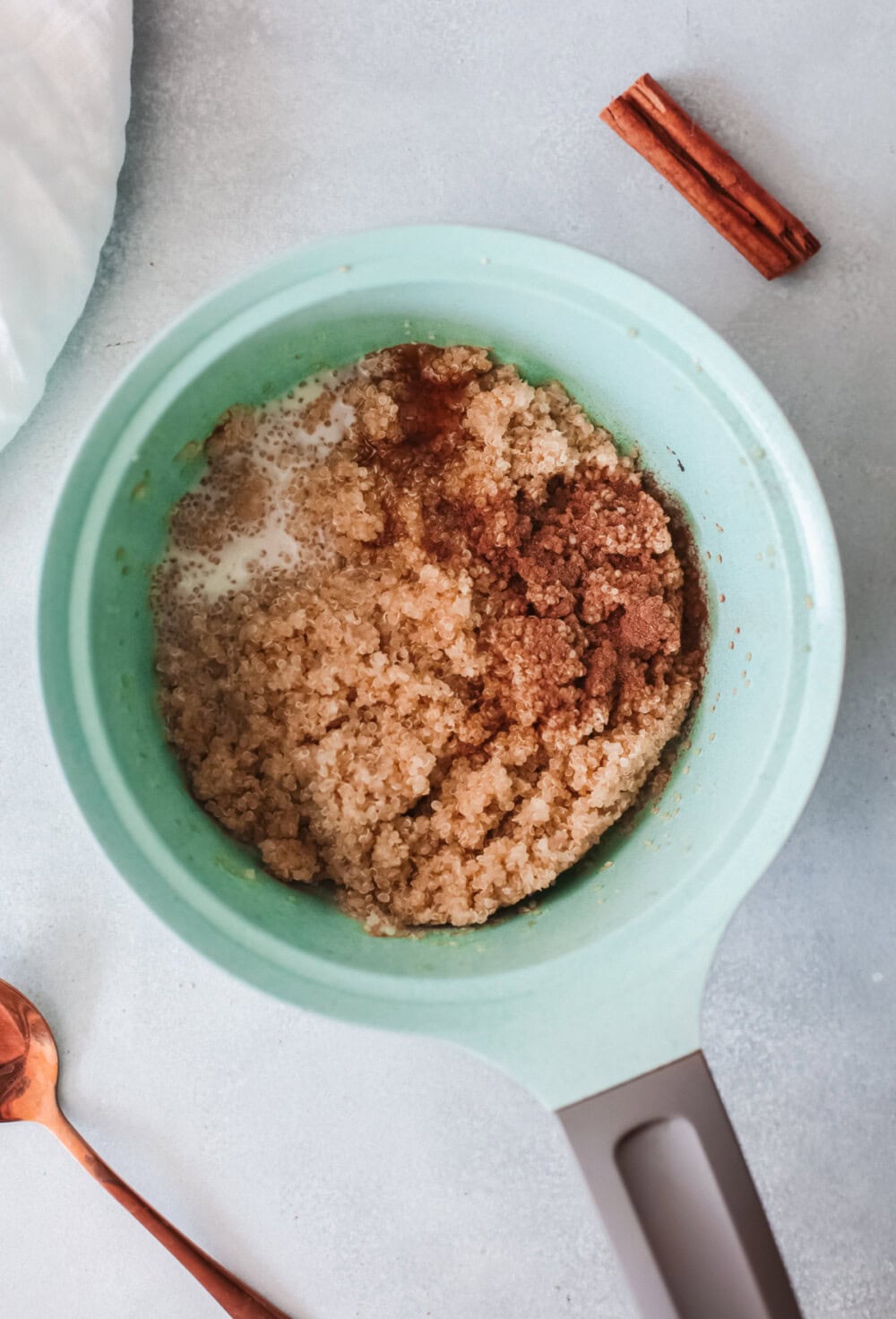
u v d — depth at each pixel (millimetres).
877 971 478
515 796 448
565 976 414
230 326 424
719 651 450
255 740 448
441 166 476
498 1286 479
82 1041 480
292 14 475
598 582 450
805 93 473
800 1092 479
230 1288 469
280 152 477
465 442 456
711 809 430
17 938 480
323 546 458
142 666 448
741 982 480
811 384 473
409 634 450
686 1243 395
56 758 416
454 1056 480
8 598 479
